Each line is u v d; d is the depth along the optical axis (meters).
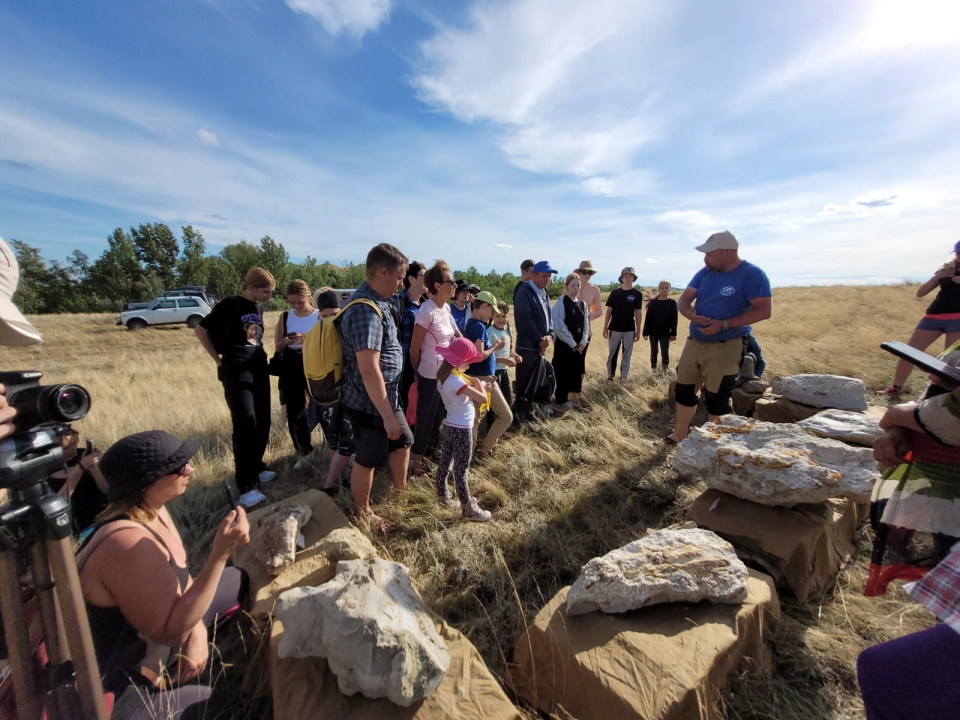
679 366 4.27
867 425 3.28
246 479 3.64
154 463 1.62
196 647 1.86
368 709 1.55
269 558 2.36
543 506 3.35
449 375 3.12
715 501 2.72
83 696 1.24
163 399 6.55
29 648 1.20
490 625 2.24
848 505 2.71
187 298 20.55
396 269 2.85
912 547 1.58
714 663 1.67
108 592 1.52
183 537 3.12
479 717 1.53
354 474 3.01
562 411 5.60
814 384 4.02
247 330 3.54
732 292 3.84
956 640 1.15
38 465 1.10
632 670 1.63
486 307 4.42
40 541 1.14
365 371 2.68
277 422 5.44
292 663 1.72
